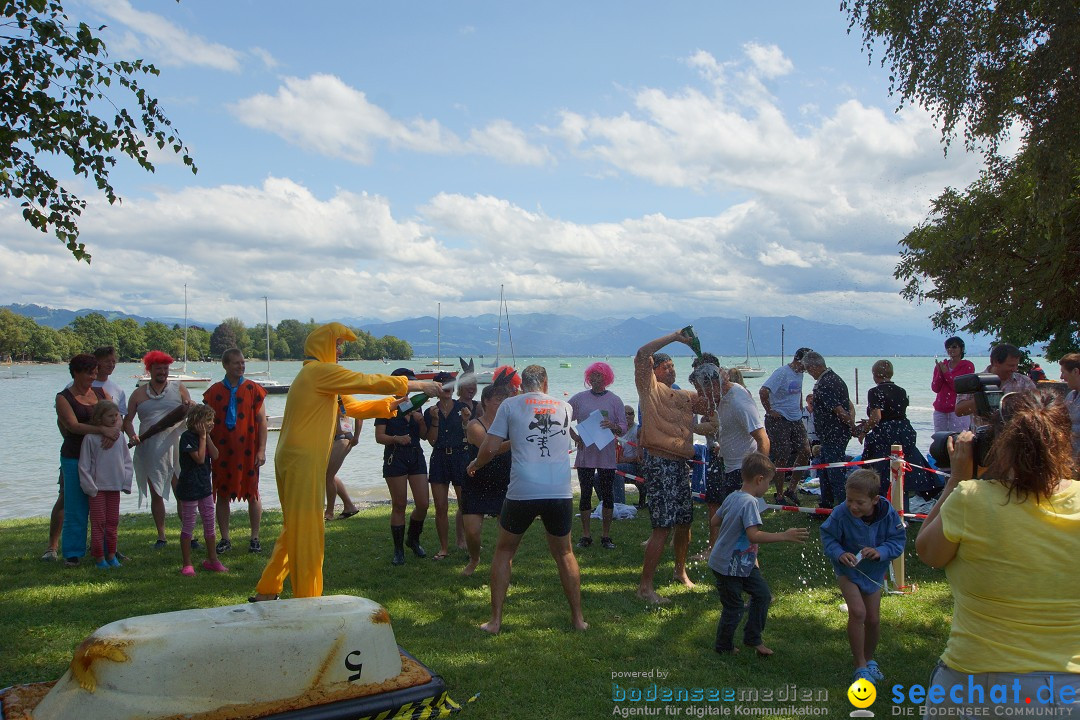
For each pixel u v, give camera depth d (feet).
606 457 28.32
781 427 34.73
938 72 35.12
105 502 25.03
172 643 12.28
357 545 28.43
